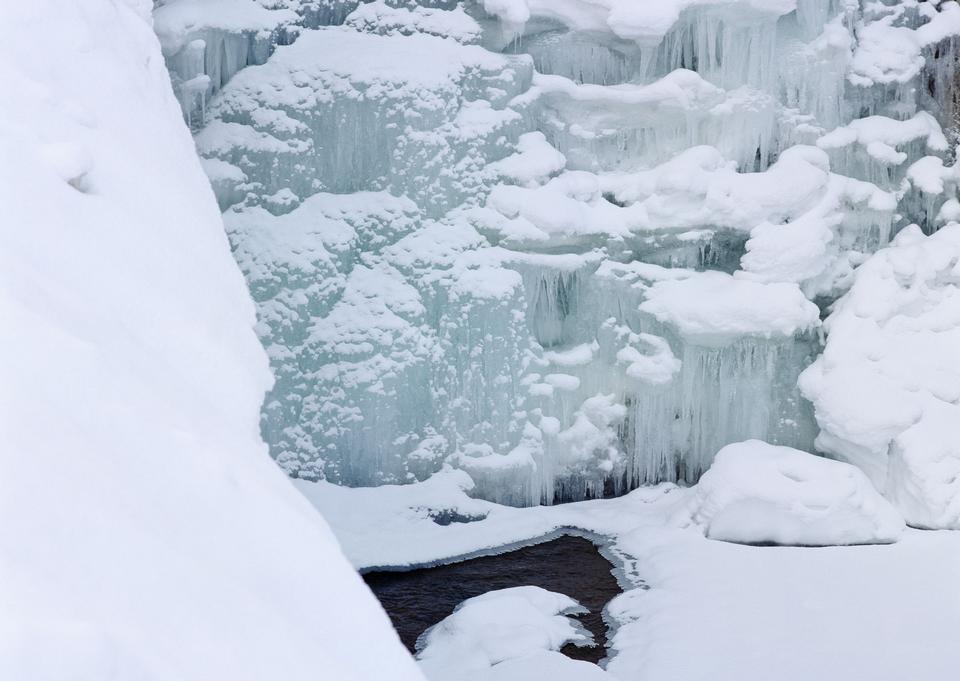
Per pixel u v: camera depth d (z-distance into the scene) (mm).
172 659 1524
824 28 11164
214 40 10719
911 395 10305
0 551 1477
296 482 10461
